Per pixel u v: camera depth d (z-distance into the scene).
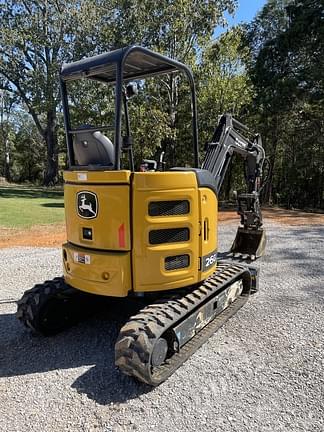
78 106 21.62
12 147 48.25
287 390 3.16
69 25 25.31
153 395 3.12
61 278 4.30
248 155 6.40
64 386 3.27
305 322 4.49
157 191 3.38
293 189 24.95
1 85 31.05
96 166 3.52
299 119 21.81
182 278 3.63
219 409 2.93
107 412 2.93
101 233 3.46
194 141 4.18
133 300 4.95
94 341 4.09
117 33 21.30
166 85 20.30
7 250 8.41
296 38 19.25
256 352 3.79
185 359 3.51
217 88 19.11
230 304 4.77
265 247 8.15
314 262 7.21
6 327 4.46
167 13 20.11
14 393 3.18
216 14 20.28
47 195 23.72
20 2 27.02
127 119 3.90
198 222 3.69
